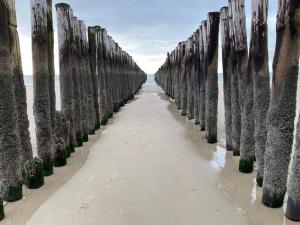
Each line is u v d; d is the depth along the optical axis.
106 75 12.02
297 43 3.75
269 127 4.12
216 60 7.70
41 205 4.43
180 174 5.57
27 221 4.02
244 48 5.79
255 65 4.78
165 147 7.41
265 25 4.67
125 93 19.20
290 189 3.84
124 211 4.21
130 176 5.45
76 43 8.18
